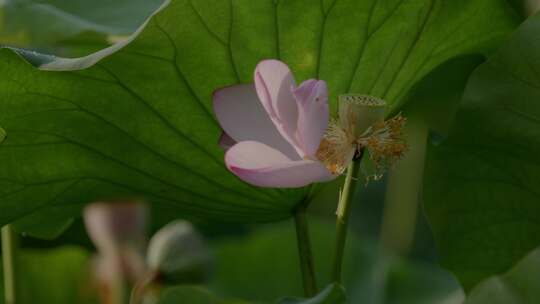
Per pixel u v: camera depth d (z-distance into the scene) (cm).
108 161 171
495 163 168
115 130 168
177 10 160
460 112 167
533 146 165
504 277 146
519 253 169
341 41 165
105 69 164
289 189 169
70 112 167
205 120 167
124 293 203
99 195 174
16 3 192
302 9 162
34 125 168
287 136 153
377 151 157
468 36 173
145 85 165
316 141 151
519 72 165
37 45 190
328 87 168
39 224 178
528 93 165
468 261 170
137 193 174
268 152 153
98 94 166
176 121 168
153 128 168
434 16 167
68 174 172
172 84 166
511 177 167
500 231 169
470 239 169
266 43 164
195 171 170
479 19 171
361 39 165
